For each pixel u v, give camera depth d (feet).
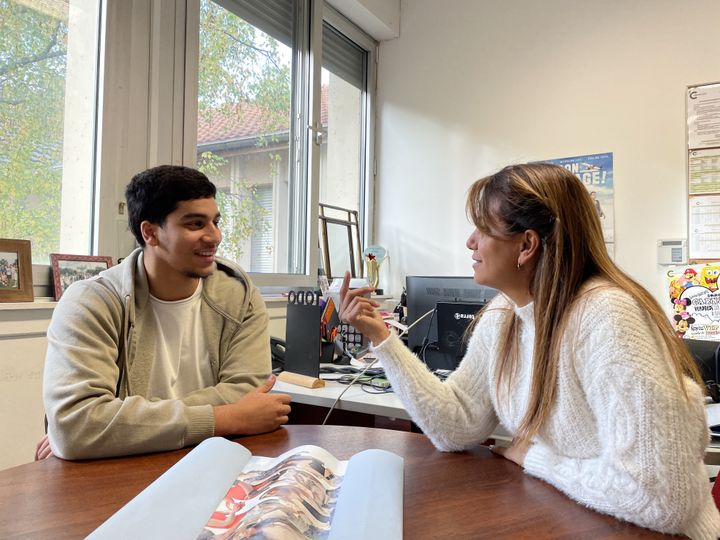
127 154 6.77
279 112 9.98
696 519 2.36
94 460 2.96
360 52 12.78
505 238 3.05
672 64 9.47
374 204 12.84
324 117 11.57
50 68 6.01
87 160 6.42
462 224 11.68
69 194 6.23
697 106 9.21
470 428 3.35
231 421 3.31
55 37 6.07
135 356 4.03
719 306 8.63
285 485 2.21
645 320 2.63
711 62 9.18
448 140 11.90
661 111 9.54
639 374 2.44
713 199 9.03
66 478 2.64
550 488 2.64
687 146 9.27
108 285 3.97
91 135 6.46
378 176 12.85
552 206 2.89
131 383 3.98
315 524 2.00
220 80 8.51
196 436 3.18
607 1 10.09
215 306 4.46
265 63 9.59
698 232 9.11
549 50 10.68
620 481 2.33
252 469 2.62
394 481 2.45
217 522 1.99
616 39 9.98
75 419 3.02
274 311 9.04
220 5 8.54
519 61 11.02
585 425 2.75
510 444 3.32
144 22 7.01
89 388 3.20
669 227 9.39
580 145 10.28
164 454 3.06
